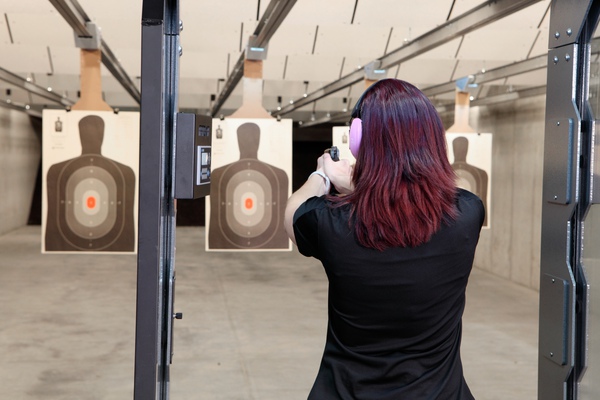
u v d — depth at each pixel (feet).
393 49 13.78
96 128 12.12
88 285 19.70
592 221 4.31
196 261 24.63
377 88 3.18
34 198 37.22
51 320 15.38
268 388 11.05
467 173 17.40
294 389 11.03
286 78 17.04
